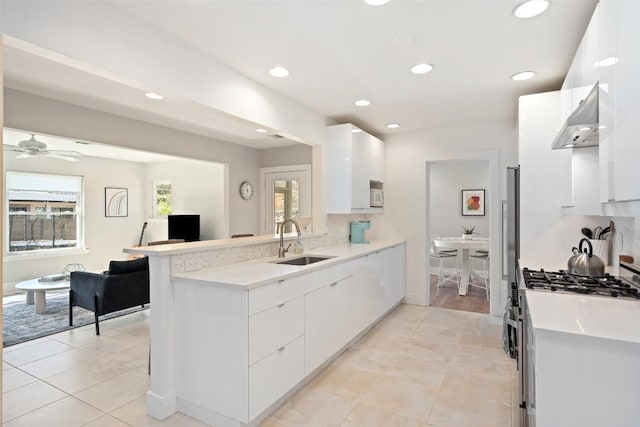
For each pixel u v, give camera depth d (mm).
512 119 4152
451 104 3584
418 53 2463
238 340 2029
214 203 6727
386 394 2475
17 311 4598
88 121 3787
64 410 2293
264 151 6332
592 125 1648
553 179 2908
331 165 3998
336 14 1985
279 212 6172
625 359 1169
